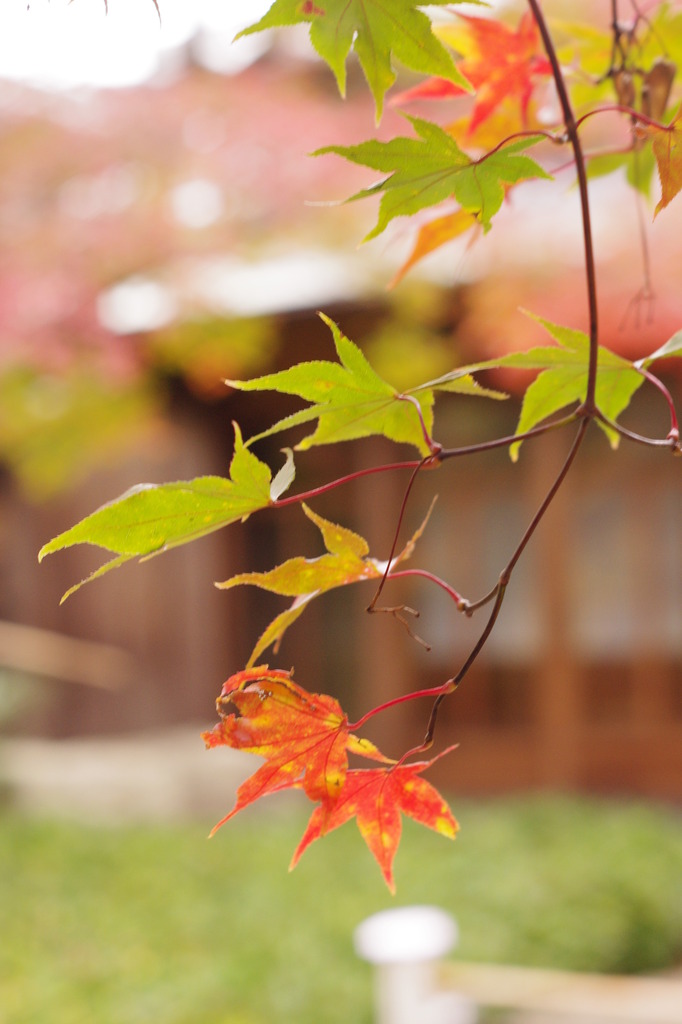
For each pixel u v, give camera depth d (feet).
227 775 27.37
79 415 15.92
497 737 28.07
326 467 31.09
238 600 32.12
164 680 31.30
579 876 16.33
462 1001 9.11
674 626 27.20
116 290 15.88
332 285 19.72
